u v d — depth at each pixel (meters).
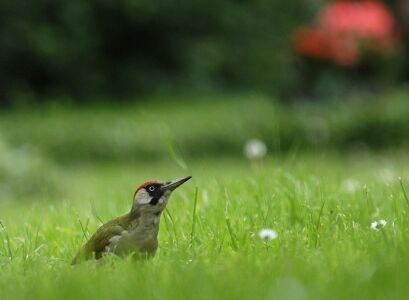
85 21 25.61
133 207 6.59
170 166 19.58
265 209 7.84
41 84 25.53
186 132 20.64
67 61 25.34
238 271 5.64
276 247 6.55
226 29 26.92
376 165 18.12
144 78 25.88
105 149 20.48
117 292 5.27
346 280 5.14
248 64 26.67
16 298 5.34
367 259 5.79
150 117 21.58
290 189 8.42
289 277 5.31
